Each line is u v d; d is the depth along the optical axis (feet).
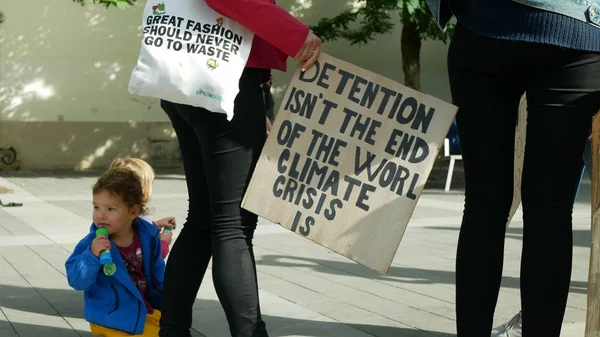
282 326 12.04
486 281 8.20
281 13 8.59
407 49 47.29
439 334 11.51
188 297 9.82
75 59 51.44
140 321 10.63
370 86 8.77
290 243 21.58
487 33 7.76
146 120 53.42
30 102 50.57
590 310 7.11
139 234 11.19
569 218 7.97
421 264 18.38
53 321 12.31
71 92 51.47
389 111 8.68
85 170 51.80
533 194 7.96
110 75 52.26
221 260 8.93
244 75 8.99
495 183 8.21
